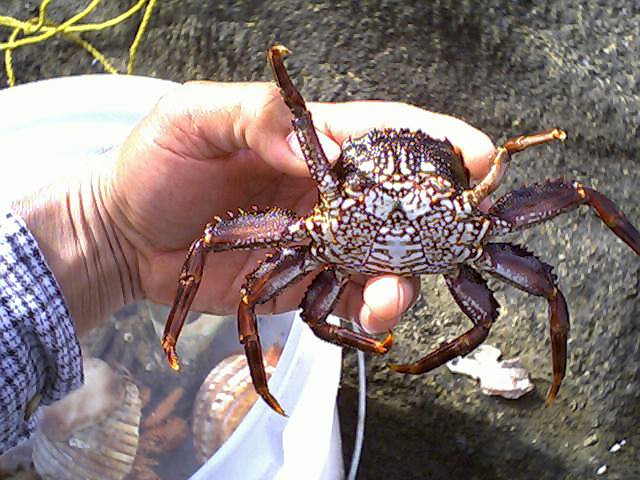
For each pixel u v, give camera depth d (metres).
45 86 0.59
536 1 0.65
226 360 0.61
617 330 0.62
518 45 0.65
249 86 0.45
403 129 0.39
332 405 0.50
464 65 0.67
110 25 0.74
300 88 0.70
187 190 0.51
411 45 0.68
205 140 0.47
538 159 0.65
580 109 0.64
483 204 0.46
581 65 0.64
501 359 0.63
